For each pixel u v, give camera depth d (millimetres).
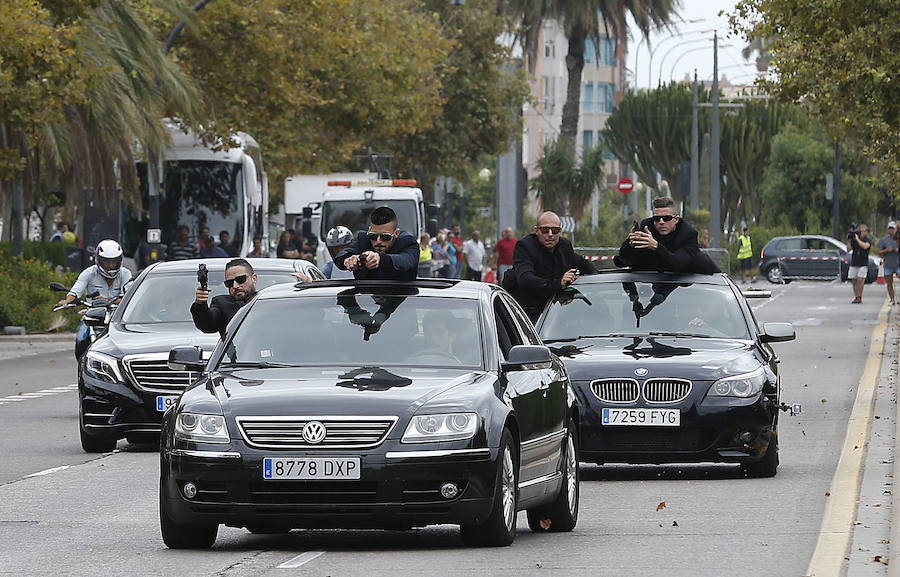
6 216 128500
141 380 45438
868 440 44531
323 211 117938
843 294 145750
